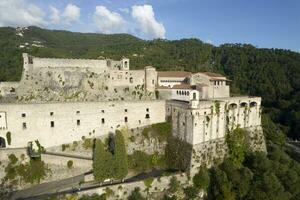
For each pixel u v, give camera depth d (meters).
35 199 70.06
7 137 86.25
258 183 85.44
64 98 111.19
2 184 77.50
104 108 96.94
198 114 90.31
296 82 199.25
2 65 185.38
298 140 164.00
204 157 92.44
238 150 102.31
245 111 110.25
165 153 98.38
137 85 118.69
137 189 77.44
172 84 127.62
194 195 83.62
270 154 112.12
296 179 93.19
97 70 117.62
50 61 115.06
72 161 84.00
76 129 93.88
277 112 182.38
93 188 72.75
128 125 99.94
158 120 103.38
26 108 87.81
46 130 90.31
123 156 79.56
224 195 82.25
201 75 116.25
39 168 81.19
